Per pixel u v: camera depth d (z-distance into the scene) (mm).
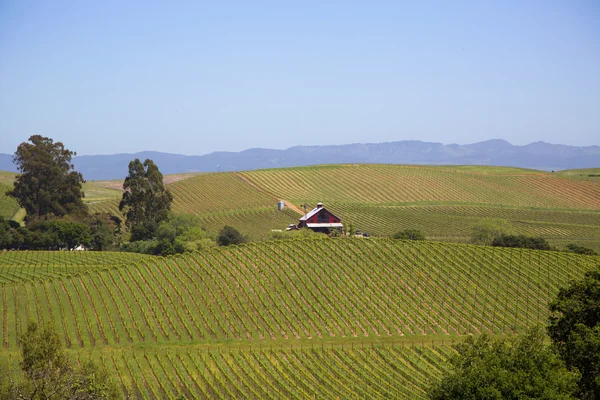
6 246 111438
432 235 119188
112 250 116750
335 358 57000
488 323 66375
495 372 34594
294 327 62406
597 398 37438
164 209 126812
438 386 38062
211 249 83688
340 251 83000
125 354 56031
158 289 71062
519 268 80125
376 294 71125
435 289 73688
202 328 61312
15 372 49375
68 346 57750
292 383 51469
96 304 66750
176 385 50344
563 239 117938
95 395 37969
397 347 59281
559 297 46812
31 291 70625
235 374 52969
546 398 33062
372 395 50031
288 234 103938
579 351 38781
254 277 74125
